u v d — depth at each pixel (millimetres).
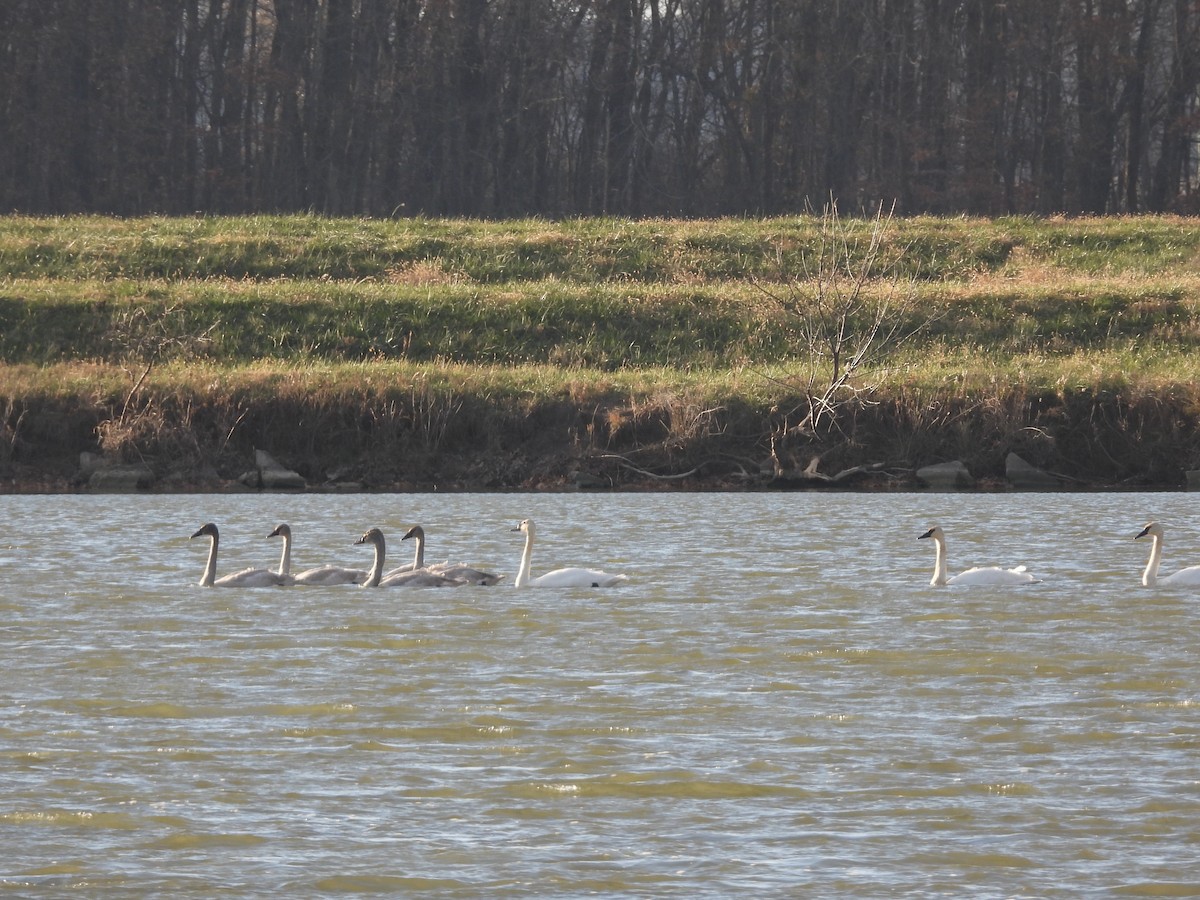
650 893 7891
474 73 67375
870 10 66250
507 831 8797
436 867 8250
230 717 11227
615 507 27297
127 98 65375
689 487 31312
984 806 9164
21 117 63969
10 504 27531
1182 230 46781
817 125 66688
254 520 25359
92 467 30953
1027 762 10023
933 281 42781
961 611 15758
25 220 46969
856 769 9898
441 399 32375
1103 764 9961
